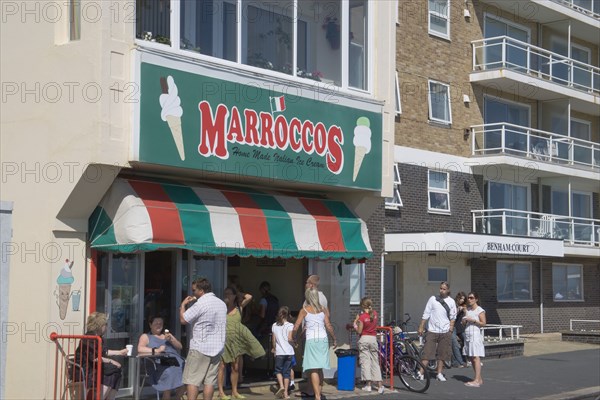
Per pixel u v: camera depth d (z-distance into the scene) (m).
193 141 12.20
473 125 26.33
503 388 15.78
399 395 14.49
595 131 32.72
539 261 29.03
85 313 11.73
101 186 11.58
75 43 11.52
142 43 11.86
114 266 12.39
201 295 11.23
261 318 15.85
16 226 11.80
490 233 25.48
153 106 11.74
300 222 13.88
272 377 15.48
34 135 11.81
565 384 16.59
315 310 13.15
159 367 11.65
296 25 14.27
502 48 26.66
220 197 13.02
